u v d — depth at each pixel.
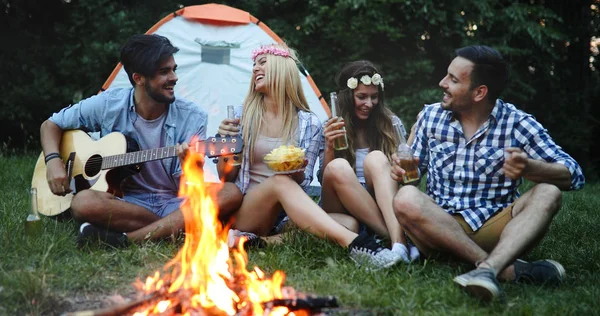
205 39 6.95
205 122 4.46
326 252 3.76
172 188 4.39
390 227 3.87
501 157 3.74
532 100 11.73
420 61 10.55
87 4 9.96
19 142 10.58
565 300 3.20
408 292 3.18
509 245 3.28
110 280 3.34
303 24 10.47
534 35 10.69
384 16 10.25
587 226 5.07
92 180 4.26
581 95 11.79
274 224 4.30
